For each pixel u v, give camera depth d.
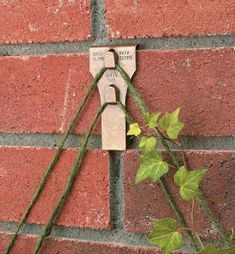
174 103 0.51
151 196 0.52
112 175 0.53
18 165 0.56
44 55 0.55
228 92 0.50
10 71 0.56
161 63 0.51
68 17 0.54
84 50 0.54
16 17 0.56
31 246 0.57
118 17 0.52
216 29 0.50
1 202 0.57
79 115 0.54
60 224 0.55
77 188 0.55
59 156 0.55
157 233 0.49
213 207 0.50
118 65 0.52
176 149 0.51
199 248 0.50
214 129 0.50
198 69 0.50
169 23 0.51
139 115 0.52
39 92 0.55
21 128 0.56
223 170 0.50
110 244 0.54
